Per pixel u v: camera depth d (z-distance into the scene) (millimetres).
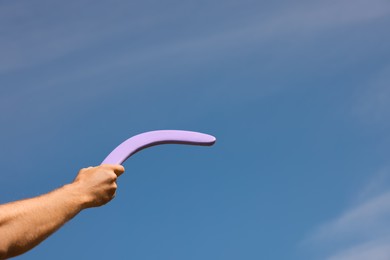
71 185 2758
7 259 2594
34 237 2598
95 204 2793
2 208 2584
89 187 2773
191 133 3510
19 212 2588
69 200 2697
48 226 2625
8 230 2553
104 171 2836
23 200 2645
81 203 2730
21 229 2570
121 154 3404
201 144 3498
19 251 2590
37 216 2609
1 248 2533
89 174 2818
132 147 3426
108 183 2816
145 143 3449
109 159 3383
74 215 2715
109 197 2832
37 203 2637
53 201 2664
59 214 2654
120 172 2893
